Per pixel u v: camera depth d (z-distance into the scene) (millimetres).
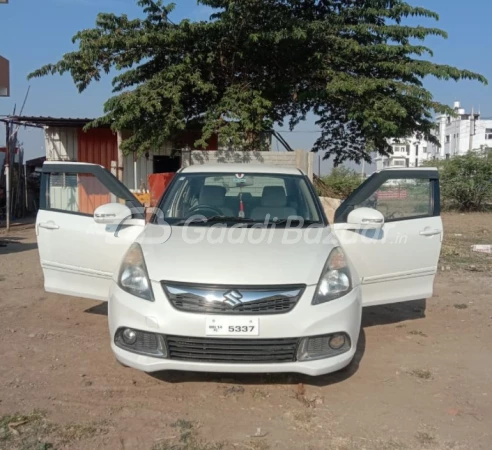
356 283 3850
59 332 4996
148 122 11414
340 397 3734
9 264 8211
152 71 12297
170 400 3619
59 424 3250
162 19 11711
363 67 12219
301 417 3422
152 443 3066
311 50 12531
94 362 4266
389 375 4148
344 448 3068
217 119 11703
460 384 4004
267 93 12930
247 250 3820
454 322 5629
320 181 15133
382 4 12789
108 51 11414
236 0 10891
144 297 3545
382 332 5246
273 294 3438
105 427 3232
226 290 3414
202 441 3104
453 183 21375
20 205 15555
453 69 11703
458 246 11070
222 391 3762
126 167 14688
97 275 4602
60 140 14703
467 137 62562
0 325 5184
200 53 11969
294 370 3459
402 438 3188
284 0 12188
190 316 3391
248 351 3410
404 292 4727
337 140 15266
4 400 3561
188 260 3641
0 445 2982
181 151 12375
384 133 11719
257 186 5016
